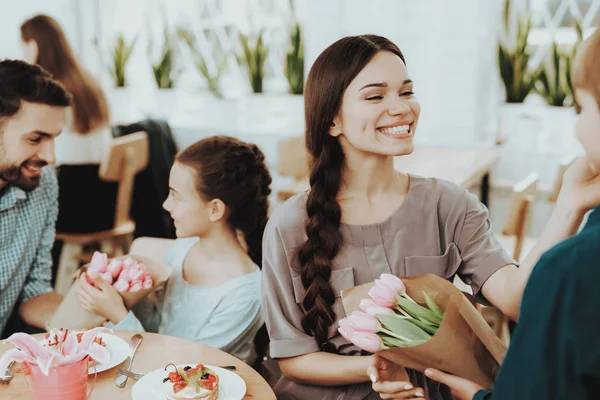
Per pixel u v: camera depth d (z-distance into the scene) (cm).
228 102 487
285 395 150
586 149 95
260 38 474
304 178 353
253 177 191
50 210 224
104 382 142
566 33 404
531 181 259
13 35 481
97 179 362
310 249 140
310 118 142
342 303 139
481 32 400
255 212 193
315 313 140
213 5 496
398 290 123
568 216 119
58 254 381
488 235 145
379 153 135
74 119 353
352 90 134
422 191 145
